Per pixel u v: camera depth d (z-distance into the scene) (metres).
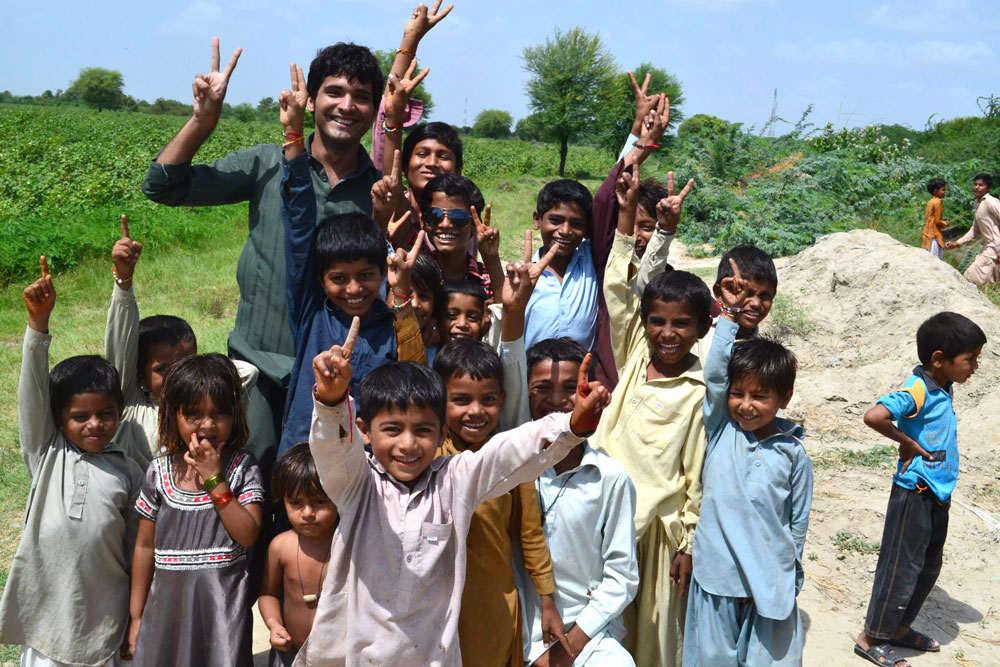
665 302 3.34
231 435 2.93
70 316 9.27
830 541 5.26
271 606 2.89
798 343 9.09
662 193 4.55
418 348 2.90
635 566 2.97
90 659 2.98
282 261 3.33
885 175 19.62
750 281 3.78
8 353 8.01
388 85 3.74
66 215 13.63
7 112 48.69
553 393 3.07
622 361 3.72
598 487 2.96
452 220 3.67
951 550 5.18
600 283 3.93
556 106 47.03
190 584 2.80
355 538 2.45
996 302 10.64
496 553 2.73
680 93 51.44
